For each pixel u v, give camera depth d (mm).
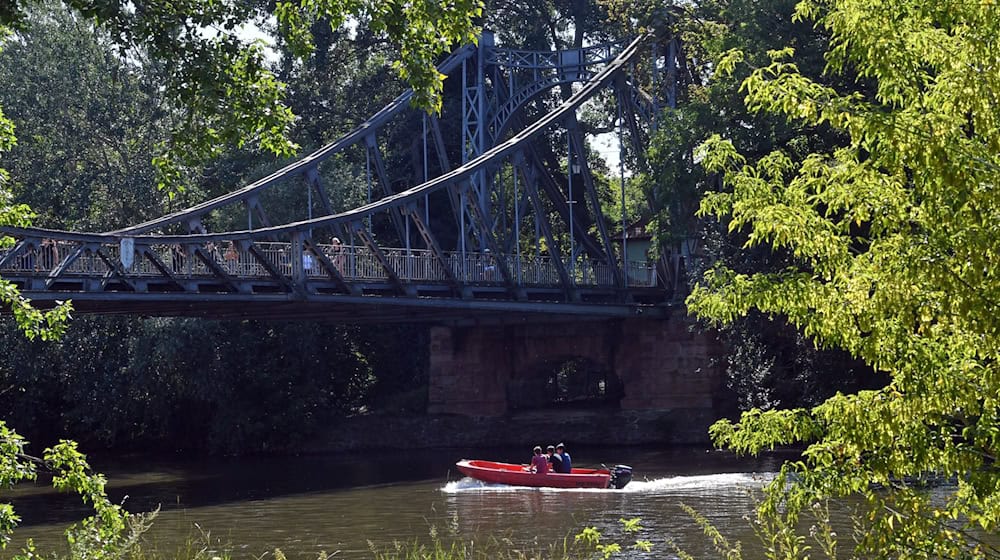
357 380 62250
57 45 56000
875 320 9812
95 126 56156
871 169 9883
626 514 27719
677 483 34406
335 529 26781
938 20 9883
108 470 46750
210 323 52688
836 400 10141
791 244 10633
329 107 66375
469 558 21484
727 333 46000
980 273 9102
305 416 56000
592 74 62625
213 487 38625
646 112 56562
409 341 64062
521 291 48750
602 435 53281
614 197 83188
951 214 9281
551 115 51938
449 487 35688
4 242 13453
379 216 65062
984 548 11672
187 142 15250
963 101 9406
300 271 38938
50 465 12148
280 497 34406
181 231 57000
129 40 14398
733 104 43594
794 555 10695
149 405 55094
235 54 14633
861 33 9930
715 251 45406
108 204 56688
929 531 10188
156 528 27422
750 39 42781
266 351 56719
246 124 14680
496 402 56281
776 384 43406
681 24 50750
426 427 55969
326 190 57812
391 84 65938
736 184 10750
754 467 39219
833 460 10469
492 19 70438
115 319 54281
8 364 53562
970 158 9125
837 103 9914
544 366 65688
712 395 52156
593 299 54281
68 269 36562
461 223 47938
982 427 9711
